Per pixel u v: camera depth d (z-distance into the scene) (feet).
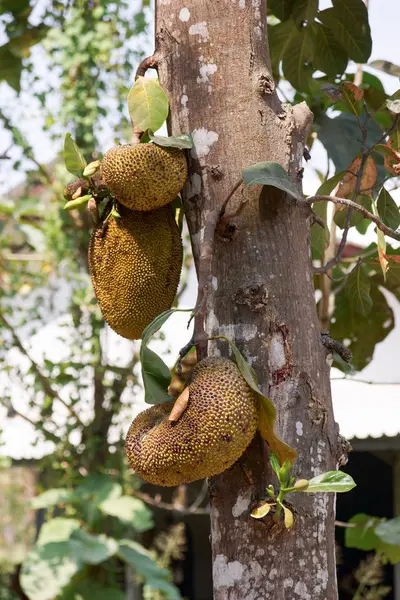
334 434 7.54
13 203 19.04
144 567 17.49
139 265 8.30
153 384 7.50
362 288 10.67
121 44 18.30
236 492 7.27
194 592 28.37
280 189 7.47
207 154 7.72
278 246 7.53
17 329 21.22
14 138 18.11
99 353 18.43
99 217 8.57
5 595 21.61
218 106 7.74
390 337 21.25
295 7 11.00
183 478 7.17
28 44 16.26
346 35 11.35
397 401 19.01
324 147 11.69
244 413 7.08
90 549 17.07
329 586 7.30
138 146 7.70
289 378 7.39
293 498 7.22
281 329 7.43
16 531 27.99
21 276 19.98
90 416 18.93
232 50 7.80
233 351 7.21
